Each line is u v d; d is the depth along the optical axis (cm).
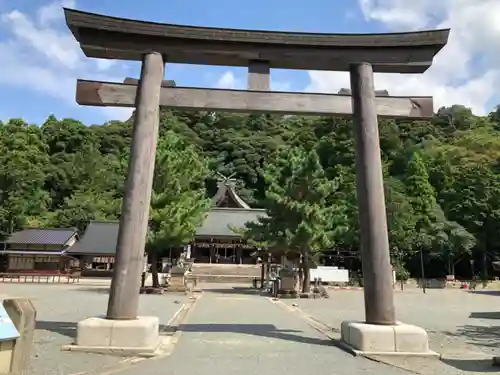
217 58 1077
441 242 4872
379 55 1074
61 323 1227
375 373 724
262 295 2903
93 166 7400
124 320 893
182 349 898
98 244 4712
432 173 6041
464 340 1160
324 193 2739
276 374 699
